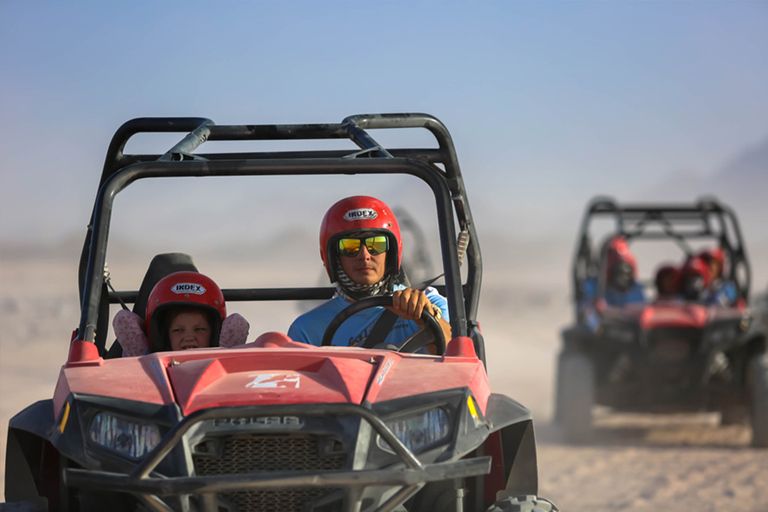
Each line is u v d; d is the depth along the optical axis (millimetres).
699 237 39312
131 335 11875
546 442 32844
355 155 10961
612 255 38719
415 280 32656
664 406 33875
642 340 32969
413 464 8258
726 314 33375
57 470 9820
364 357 9734
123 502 9531
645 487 24266
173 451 8203
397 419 8703
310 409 8328
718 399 33562
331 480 7992
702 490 23812
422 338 11070
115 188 10227
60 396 9172
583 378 32438
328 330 11133
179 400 8641
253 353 9602
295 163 10414
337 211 12250
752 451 30672
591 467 27516
